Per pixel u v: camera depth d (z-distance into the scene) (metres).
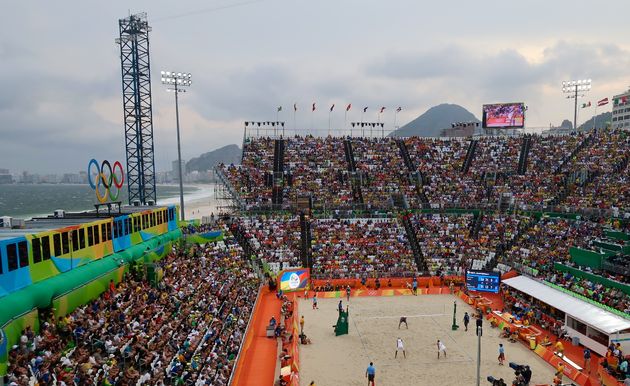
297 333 39.44
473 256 61.56
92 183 35.84
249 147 86.44
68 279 27.56
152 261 41.28
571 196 68.62
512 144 86.88
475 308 48.72
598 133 83.25
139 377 24.81
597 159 75.44
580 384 31.08
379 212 70.56
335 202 72.62
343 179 79.00
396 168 82.50
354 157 85.19
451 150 87.69
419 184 78.38
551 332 42.06
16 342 22.41
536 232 62.38
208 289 43.22
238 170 79.56
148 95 73.69
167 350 29.22
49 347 23.42
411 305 51.19
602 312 38.91
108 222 34.56
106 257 33.72
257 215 68.50
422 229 67.25
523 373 30.53
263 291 53.84
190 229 59.28
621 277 46.28
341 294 54.69
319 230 65.81
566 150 80.88
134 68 71.94
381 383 32.00
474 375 33.25
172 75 71.25
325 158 84.38
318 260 60.41
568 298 43.22
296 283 55.72
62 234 28.53
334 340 40.47
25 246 24.98
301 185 76.62
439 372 33.78
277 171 79.94
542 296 44.72
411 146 89.44
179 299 37.31
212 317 37.78
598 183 69.38
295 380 30.19
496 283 50.91
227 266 52.97
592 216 60.75
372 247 63.22
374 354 37.31
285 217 68.25
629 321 36.50
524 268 54.78
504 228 65.75
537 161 80.31
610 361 32.88
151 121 74.38
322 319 46.38
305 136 91.94
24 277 24.75
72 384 21.52
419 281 57.47
